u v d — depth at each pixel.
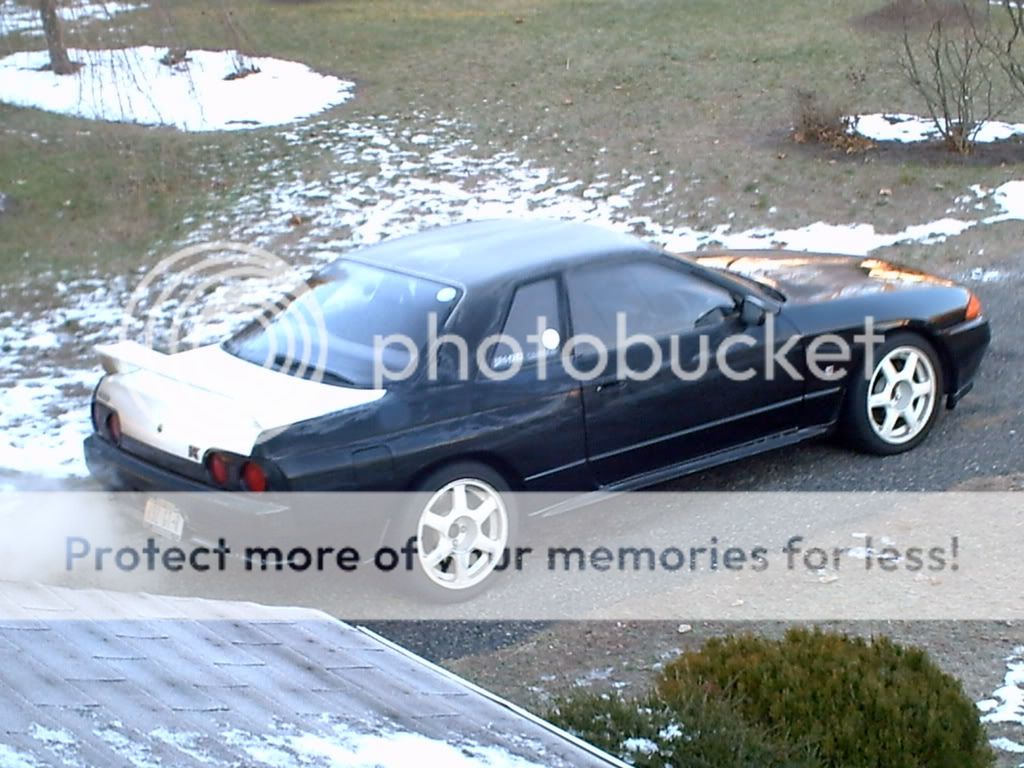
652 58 23.11
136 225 14.59
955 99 17.22
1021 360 9.36
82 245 13.92
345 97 21.05
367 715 3.87
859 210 13.71
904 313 7.86
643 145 17.23
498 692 5.64
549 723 4.37
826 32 24.38
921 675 4.73
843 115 16.98
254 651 4.42
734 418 7.41
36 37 24.45
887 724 4.51
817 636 5.02
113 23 16.52
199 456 6.24
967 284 11.12
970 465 7.72
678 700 4.75
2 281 12.71
